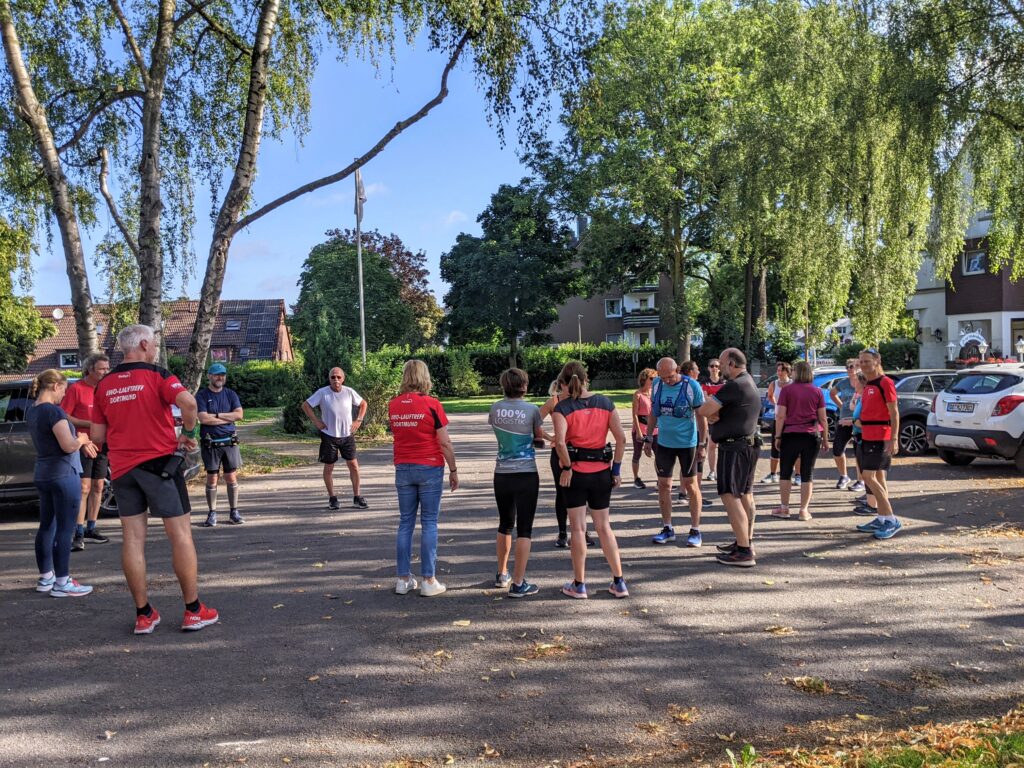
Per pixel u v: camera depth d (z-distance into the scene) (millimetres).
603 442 6051
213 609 5852
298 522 9406
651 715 3984
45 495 6270
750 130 26297
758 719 3926
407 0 12727
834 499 10477
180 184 15453
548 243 51969
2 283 19500
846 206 23000
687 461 7777
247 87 14859
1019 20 15391
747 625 5340
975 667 4559
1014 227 17203
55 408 6191
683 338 38531
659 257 39812
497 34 12672
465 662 4723
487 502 10680
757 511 9641
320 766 3496
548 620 5488
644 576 6637
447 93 13266
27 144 14164
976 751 3287
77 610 5863
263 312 66438
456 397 49062
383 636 5199
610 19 14094
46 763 3518
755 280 42875
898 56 17047
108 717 3998
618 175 33625
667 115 33906
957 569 6742
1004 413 12125
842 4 22625
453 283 56594
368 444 20375
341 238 62375
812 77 23594
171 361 36719
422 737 3771
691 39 33812
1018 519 8750
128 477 5227
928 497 10336
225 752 3625
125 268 16234
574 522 6027
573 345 56625
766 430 19281
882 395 7973
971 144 16578
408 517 6262
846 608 5691
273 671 4602
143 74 13492
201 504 10922
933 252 18594
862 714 3959
